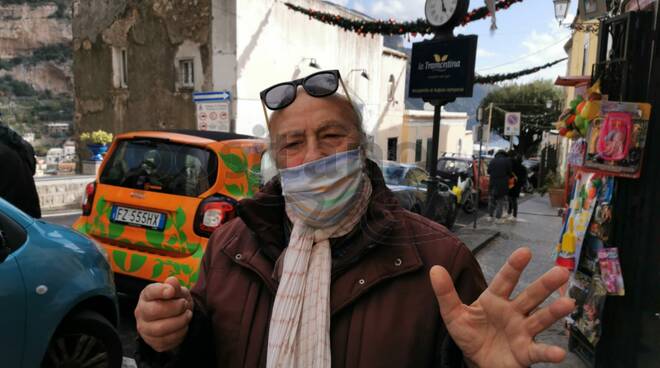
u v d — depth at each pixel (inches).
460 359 39.8
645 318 111.3
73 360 106.2
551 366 136.7
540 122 1216.2
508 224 433.7
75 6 674.2
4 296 90.6
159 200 145.4
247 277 47.2
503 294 34.7
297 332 42.2
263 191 48.4
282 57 537.3
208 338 47.3
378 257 43.3
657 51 108.3
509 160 446.0
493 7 179.5
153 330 40.6
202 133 163.3
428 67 230.1
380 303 42.1
